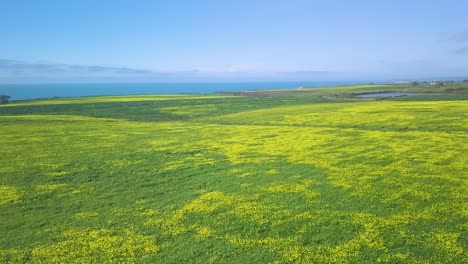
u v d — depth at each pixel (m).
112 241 18.14
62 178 28.91
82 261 16.23
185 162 34.09
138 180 28.58
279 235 18.78
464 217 20.23
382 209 21.77
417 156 34.22
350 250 16.98
